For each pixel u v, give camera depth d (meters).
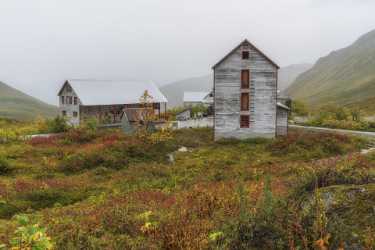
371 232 5.54
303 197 7.79
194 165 26.97
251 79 40.41
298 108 78.81
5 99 193.75
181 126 51.56
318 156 29.02
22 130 52.00
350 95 142.25
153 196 15.26
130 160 28.78
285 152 31.22
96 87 70.44
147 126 42.00
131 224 9.76
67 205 16.84
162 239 7.66
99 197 17.14
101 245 8.24
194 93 108.62
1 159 25.28
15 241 5.80
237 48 40.19
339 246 5.30
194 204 11.36
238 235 6.24
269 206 6.55
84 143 36.69
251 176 20.39
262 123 40.84
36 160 28.25
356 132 44.94
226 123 41.03
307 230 5.73
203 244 6.78
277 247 5.66
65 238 8.80
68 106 69.56
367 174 8.51
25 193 17.78
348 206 6.46
